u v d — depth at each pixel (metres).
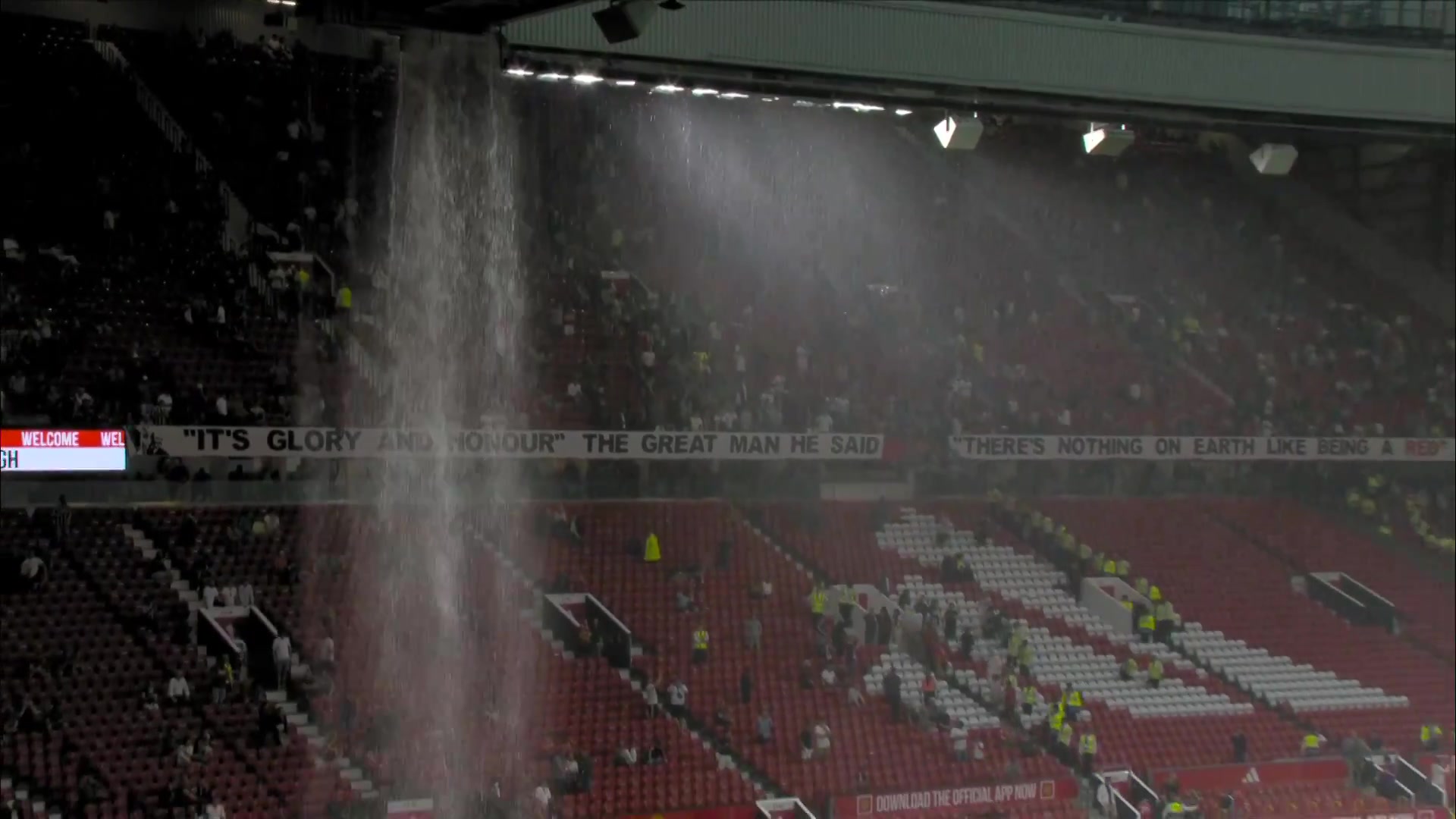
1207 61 44.88
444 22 27.92
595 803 36.50
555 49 36.75
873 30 40.47
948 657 44.34
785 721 40.41
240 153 46.91
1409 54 47.16
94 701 34.75
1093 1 45.47
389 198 47.53
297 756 35.06
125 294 42.72
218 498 40.06
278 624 38.03
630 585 43.06
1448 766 45.25
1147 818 40.53
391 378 43.34
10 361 39.19
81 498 38.56
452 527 42.44
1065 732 41.75
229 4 48.94
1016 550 49.56
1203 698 46.00
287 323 43.84
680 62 38.34
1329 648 49.75
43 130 44.94
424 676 38.38
